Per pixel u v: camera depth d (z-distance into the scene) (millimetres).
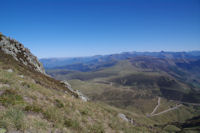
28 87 15773
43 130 8422
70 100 18641
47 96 15594
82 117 14656
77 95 36906
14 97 11086
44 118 10461
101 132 13656
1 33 39688
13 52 37188
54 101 15203
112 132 15305
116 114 25703
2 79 13945
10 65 24703
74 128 11492
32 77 25719
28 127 7926
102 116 18922
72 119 12609
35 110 10773
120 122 20438
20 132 7289
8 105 9477
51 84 30250
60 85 36750
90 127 13125
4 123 7176
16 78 16984
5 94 11070
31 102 12000
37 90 16047
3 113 8000
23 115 8648
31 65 40438
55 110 12430
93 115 17141
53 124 10195
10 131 7035
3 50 33625
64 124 11242
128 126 20453
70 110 14617
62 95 20281
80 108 17016
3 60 26281
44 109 11656
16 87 13305
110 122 17891
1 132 6656
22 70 26844
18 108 9680
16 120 7797
